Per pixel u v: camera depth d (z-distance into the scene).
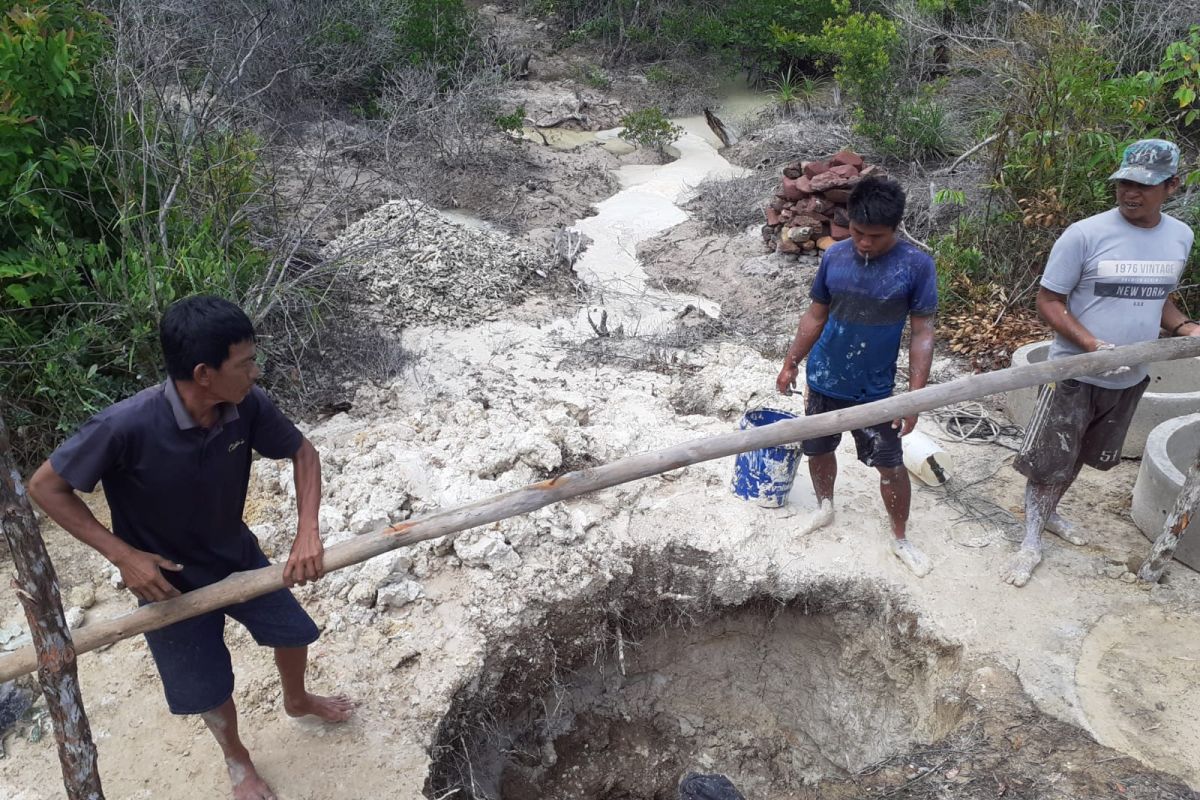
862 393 4.11
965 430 5.54
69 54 5.15
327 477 4.72
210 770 3.36
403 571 4.21
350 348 5.98
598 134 12.19
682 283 7.68
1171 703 3.73
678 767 4.86
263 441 2.87
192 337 2.40
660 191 9.88
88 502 4.61
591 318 6.86
